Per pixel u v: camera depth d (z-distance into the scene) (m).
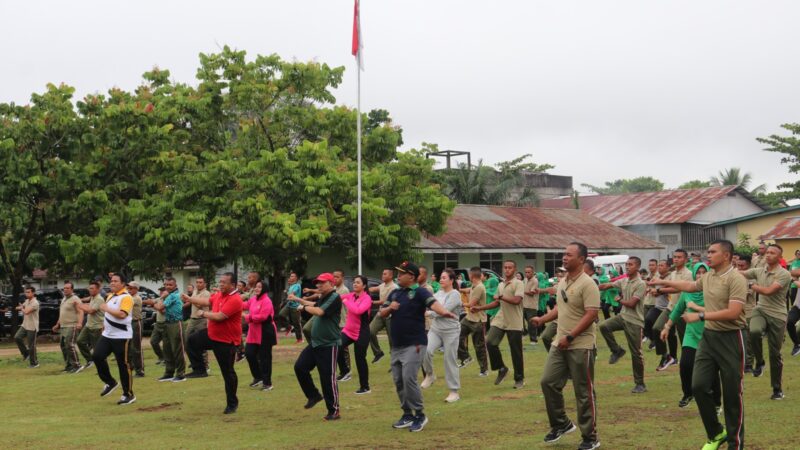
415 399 9.10
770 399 10.48
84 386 14.18
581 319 7.70
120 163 25.50
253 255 24.89
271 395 12.40
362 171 26.17
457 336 11.39
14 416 11.01
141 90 27.64
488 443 8.21
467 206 38.97
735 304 7.05
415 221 27.80
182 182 24.86
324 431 9.19
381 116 45.25
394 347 9.32
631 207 47.09
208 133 27.53
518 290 12.45
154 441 8.84
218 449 8.29
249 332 13.16
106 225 24.22
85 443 8.83
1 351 21.78
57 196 24.70
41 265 30.75
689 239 42.97
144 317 25.00
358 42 24.70
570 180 60.72
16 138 24.11
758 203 46.16
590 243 36.69
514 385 12.66
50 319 26.66
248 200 23.80
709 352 7.30
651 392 11.51
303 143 25.58
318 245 24.41
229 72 27.44
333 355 10.06
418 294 9.25
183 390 13.23
